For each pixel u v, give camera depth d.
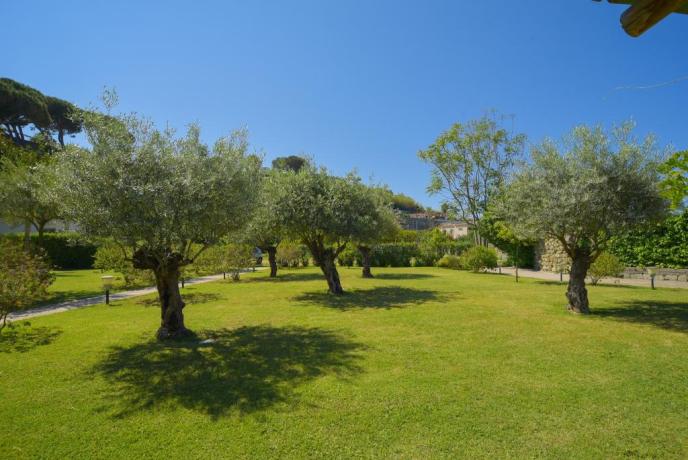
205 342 6.94
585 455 3.30
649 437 3.59
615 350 6.32
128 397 4.59
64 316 9.46
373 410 4.14
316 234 12.85
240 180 7.04
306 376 5.17
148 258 7.12
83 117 6.18
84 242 6.92
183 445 3.52
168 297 7.34
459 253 29.39
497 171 32.38
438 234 29.75
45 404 4.41
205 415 4.09
